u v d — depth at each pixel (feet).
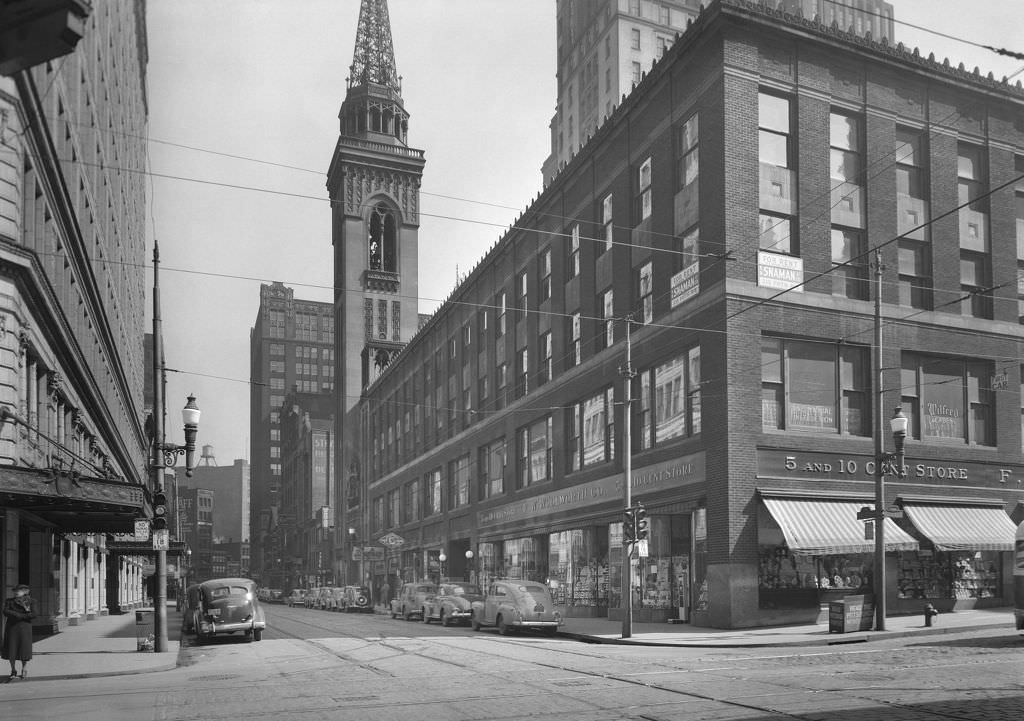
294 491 528.63
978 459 110.83
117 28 164.04
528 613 101.55
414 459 238.89
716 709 41.14
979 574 108.99
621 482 123.95
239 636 102.06
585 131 333.01
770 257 103.71
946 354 111.14
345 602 200.64
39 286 82.07
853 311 106.52
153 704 46.91
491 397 181.88
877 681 48.75
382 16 414.62
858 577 102.06
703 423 103.60
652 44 310.86
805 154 106.93
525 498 160.35
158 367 86.48
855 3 353.51
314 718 41.24
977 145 118.01
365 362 349.00
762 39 106.73
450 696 47.80
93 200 127.65
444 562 203.10
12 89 75.61
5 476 72.49
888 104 112.27
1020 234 119.65
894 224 110.93
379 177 382.01
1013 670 51.67
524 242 168.14
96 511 85.46
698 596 103.50
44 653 79.71
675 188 115.14
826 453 102.73
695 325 106.83
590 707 42.86
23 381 82.64
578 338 143.43
